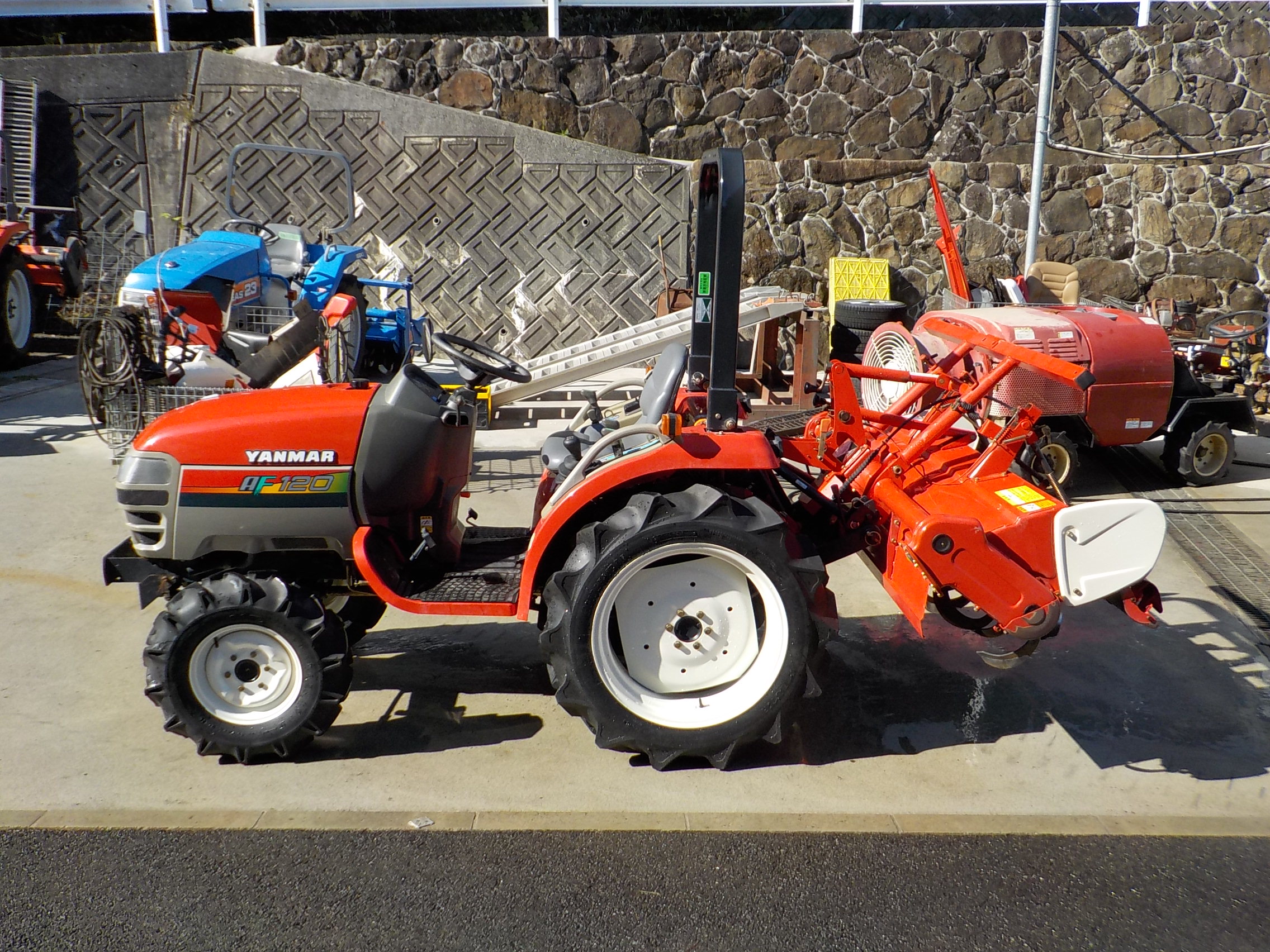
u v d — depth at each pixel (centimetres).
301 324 563
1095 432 587
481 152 1033
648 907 246
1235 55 1029
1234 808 296
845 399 355
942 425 345
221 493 313
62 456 624
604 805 292
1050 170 1042
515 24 1195
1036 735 337
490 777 306
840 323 804
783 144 1045
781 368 964
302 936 235
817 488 369
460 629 416
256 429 313
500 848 270
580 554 301
